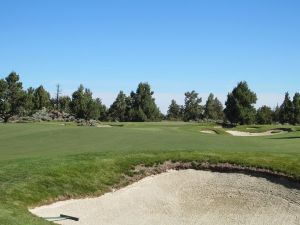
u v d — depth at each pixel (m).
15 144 36.59
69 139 38.66
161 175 23.06
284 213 19.89
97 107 119.00
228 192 21.81
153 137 38.56
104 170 22.56
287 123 118.88
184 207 20.83
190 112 155.50
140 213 19.86
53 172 21.33
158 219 19.39
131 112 129.25
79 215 18.62
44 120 110.12
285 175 22.28
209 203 21.09
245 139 39.16
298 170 22.36
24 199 18.52
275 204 20.59
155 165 23.72
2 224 14.41
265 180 22.31
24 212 16.83
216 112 157.25
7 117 108.56
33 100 128.50
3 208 16.72
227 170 23.39
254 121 106.56
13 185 19.30
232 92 104.75
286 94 119.00
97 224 17.95
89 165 22.72
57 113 120.25
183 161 24.14
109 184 21.64
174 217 19.77
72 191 20.30
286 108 118.38
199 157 24.36
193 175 23.23
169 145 32.84
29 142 37.59
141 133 42.12
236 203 20.95
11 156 28.53
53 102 144.75
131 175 22.67
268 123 119.25
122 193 21.23
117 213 19.52
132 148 31.27
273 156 24.44
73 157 24.20
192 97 156.00
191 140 36.41
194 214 20.17
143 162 23.80
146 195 21.31
